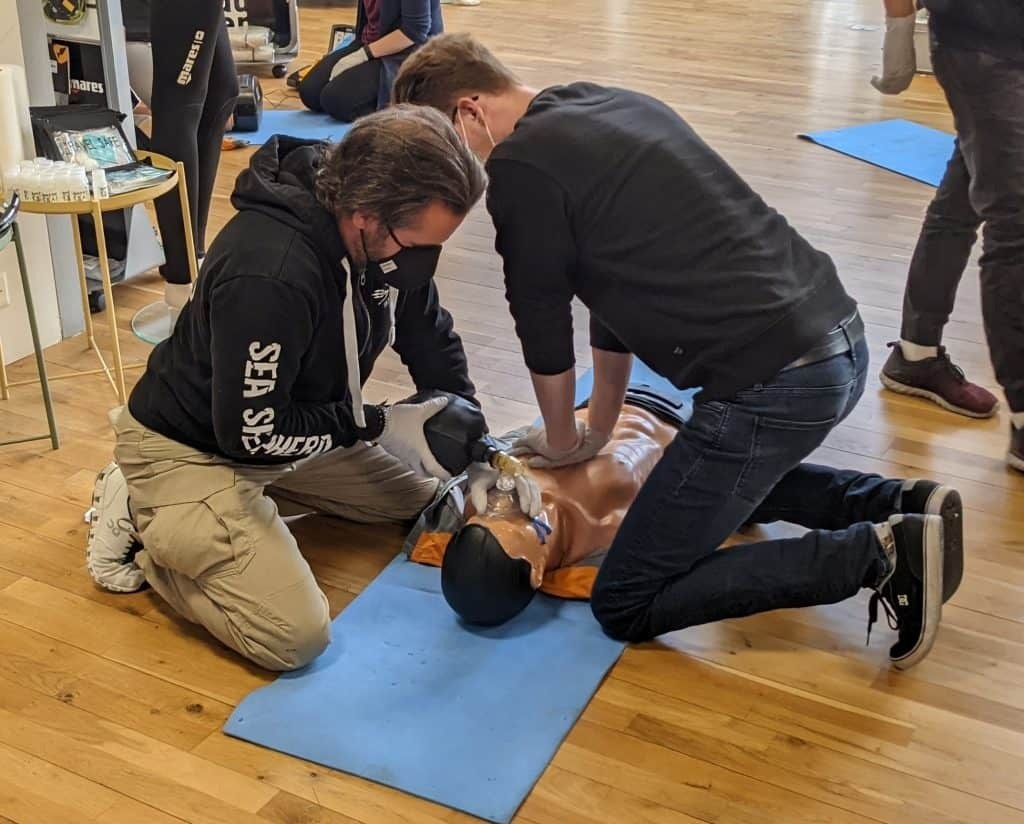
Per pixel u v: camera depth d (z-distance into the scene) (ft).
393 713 6.51
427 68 6.33
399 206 5.80
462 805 5.92
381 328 7.13
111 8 11.16
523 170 6.09
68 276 10.59
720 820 5.90
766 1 26.43
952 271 9.36
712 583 6.64
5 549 7.88
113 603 7.43
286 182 6.38
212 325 6.25
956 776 6.19
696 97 18.63
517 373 10.16
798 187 14.57
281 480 7.80
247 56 19.52
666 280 6.15
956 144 9.09
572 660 6.90
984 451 9.09
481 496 7.15
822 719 6.55
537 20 24.18
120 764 6.20
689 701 6.66
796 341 6.15
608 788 6.07
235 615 6.77
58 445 9.02
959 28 8.21
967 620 7.33
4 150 9.00
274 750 6.28
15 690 6.69
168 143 10.74
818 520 7.47
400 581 7.59
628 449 7.96
